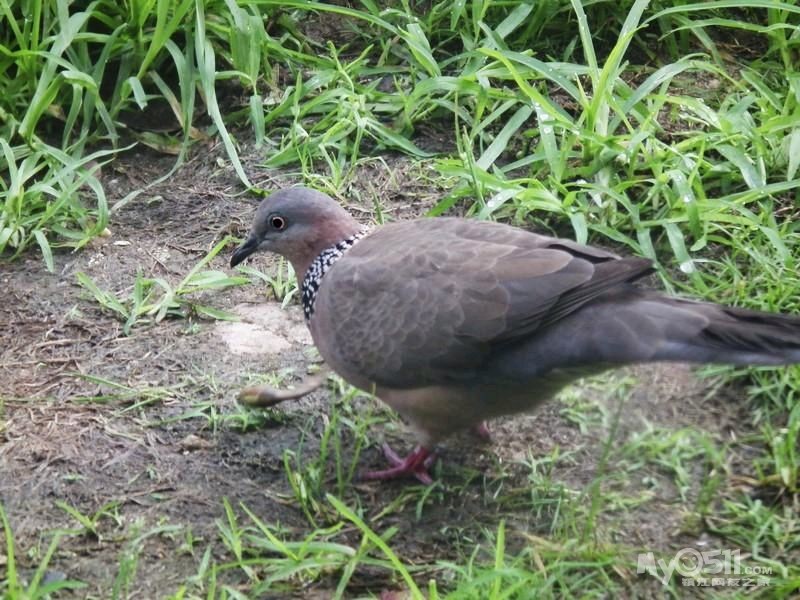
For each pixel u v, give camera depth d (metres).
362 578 8.59
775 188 11.26
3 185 12.01
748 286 10.79
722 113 12.10
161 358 10.54
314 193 10.03
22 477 9.36
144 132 12.95
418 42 12.84
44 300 11.16
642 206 11.45
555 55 13.55
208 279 11.19
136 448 9.65
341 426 9.92
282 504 9.20
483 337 8.64
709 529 8.91
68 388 10.23
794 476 9.16
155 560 8.72
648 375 10.20
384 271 9.08
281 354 10.60
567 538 8.80
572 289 8.48
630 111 12.40
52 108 12.81
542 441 9.75
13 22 12.55
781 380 9.88
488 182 11.52
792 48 13.37
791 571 8.54
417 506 9.16
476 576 8.39
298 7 13.59
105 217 11.65
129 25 13.07
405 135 12.74
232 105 13.23
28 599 8.06
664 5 13.66
